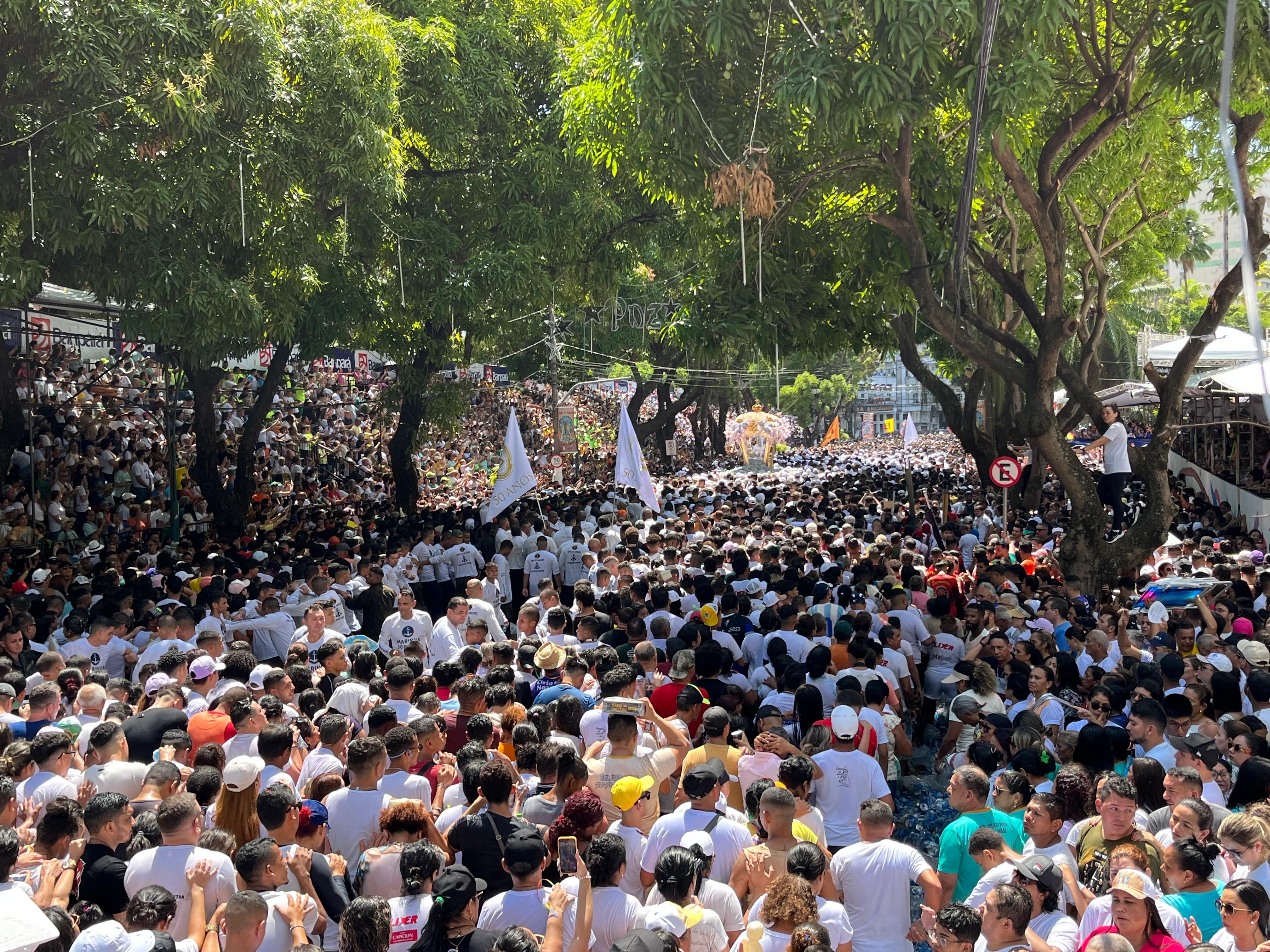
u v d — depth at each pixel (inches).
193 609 439.2
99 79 494.9
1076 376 634.2
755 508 824.3
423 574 634.8
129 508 798.5
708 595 455.5
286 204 657.6
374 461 1333.7
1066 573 577.0
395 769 255.9
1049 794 222.4
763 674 383.2
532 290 859.4
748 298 597.9
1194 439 1085.1
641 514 828.0
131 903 188.7
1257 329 113.5
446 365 948.0
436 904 193.9
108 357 1101.1
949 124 593.6
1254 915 182.9
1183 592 468.1
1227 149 117.3
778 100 463.2
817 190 603.8
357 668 335.9
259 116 610.9
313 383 1294.3
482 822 227.8
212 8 549.6
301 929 195.0
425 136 802.2
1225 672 327.9
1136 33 539.5
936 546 699.4
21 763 251.8
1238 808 255.8
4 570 577.9
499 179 841.5
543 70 887.1
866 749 305.7
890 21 443.2
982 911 192.1
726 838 227.3
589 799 220.7
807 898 192.2
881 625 417.4
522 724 279.6
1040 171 555.5
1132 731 284.5
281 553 606.2
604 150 593.9
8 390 577.0
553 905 196.1
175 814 208.2
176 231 603.8
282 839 221.6
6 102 506.9
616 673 293.9
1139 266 1003.9
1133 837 221.1
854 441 3373.5
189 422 1003.3
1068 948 190.7
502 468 670.5
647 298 1464.1
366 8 670.5
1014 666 365.1
